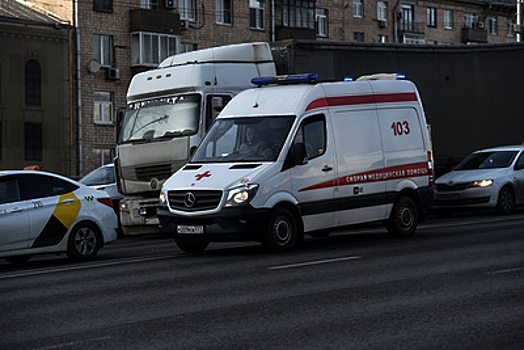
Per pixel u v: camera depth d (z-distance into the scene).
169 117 23.62
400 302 11.12
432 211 31.52
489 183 28.94
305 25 68.38
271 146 17.92
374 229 24.31
